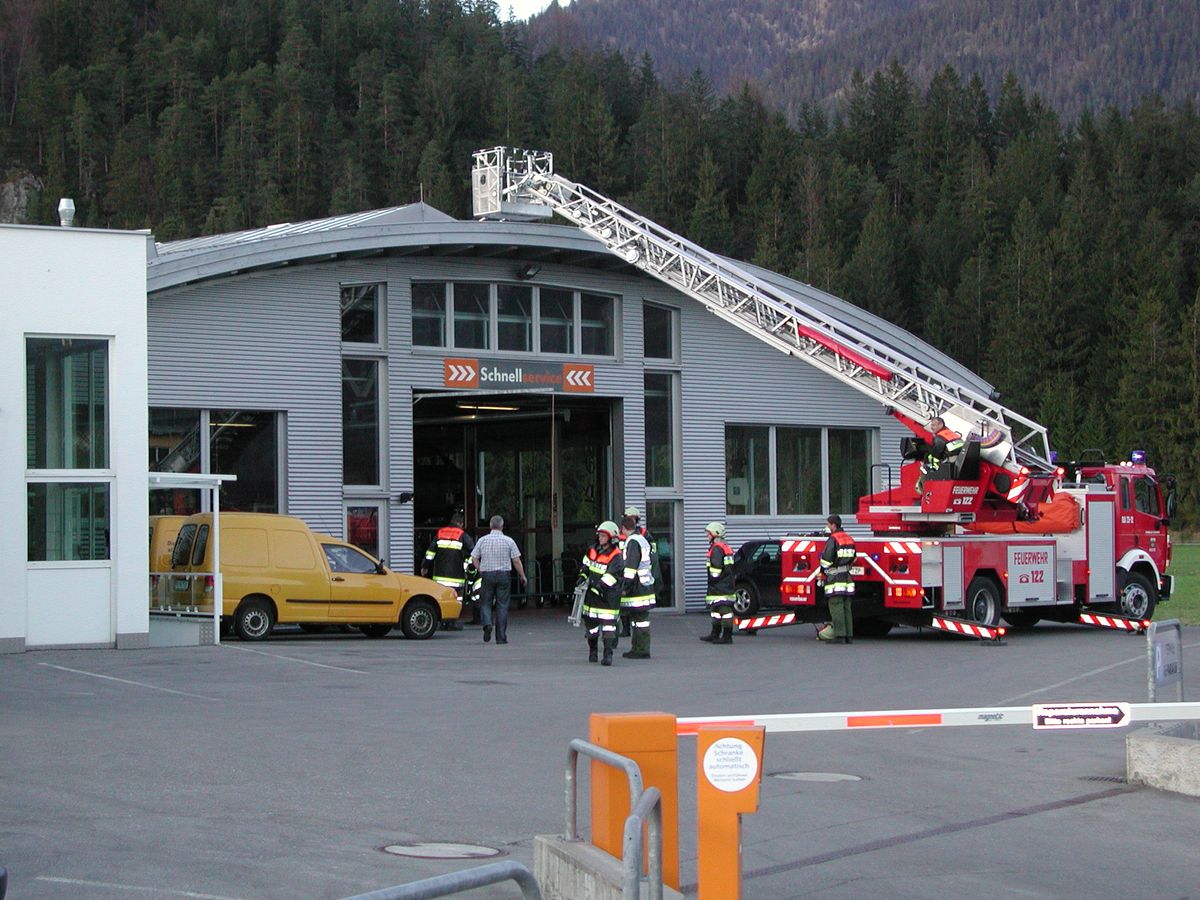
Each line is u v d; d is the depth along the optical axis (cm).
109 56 12462
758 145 11588
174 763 983
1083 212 9938
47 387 1855
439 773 974
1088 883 723
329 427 2567
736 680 1598
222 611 2041
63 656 1762
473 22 14312
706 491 3102
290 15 13288
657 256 2714
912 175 11275
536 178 2939
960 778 1016
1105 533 2412
